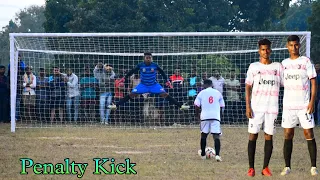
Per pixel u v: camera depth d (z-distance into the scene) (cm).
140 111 3488
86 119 3547
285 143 1738
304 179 1641
